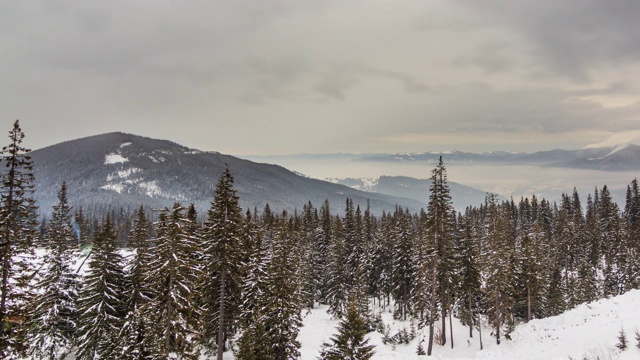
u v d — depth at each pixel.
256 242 40.47
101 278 30.22
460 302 50.50
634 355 20.48
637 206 94.69
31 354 30.67
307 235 79.25
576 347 25.77
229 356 36.03
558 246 78.62
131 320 28.23
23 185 19.47
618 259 66.19
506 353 32.06
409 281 55.53
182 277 24.70
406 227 56.03
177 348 25.41
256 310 35.47
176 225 24.52
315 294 71.69
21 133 19.33
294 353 31.08
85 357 30.23
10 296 19.80
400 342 45.81
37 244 21.25
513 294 44.31
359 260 67.25
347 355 23.27
